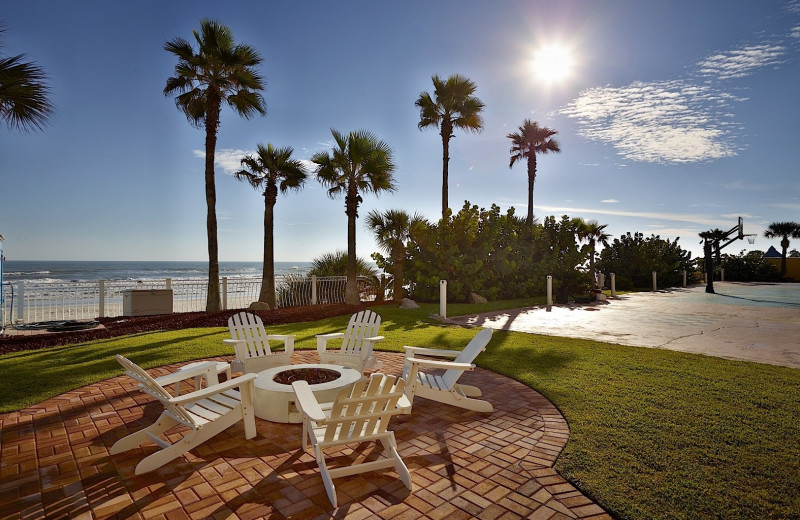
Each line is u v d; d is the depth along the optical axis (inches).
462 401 176.6
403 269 729.0
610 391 202.8
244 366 215.3
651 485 113.7
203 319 452.4
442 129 823.1
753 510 101.8
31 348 318.0
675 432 151.5
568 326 436.8
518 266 806.5
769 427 155.9
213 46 488.1
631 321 476.1
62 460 132.9
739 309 596.4
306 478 121.7
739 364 259.3
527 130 1080.2
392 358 287.6
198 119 537.0
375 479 121.0
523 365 259.1
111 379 226.7
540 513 102.5
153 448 142.3
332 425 114.8
